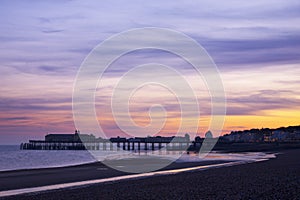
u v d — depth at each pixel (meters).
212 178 26.28
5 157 73.81
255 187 20.77
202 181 24.55
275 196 17.42
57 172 33.94
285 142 127.31
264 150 90.94
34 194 20.75
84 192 20.77
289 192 18.58
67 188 23.23
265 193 18.41
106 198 18.34
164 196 18.38
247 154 72.06
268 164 39.31
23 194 20.91
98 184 24.97
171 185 22.78
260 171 30.72
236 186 21.45
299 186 20.73
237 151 89.56
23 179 28.58
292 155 61.62
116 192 20.30
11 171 35.09
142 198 17.98
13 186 24.75
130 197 18.42
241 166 37.69
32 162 57.56
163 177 28.41
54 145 137.12
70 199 18.41
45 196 19.75
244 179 25.05
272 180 24.03
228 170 32.91
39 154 91.94
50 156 79.94
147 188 21.64
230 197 17.50
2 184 25.70
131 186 22.88
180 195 18.59
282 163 40.28
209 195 18.30
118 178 28.89
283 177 25.78
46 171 35.00
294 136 147.50
